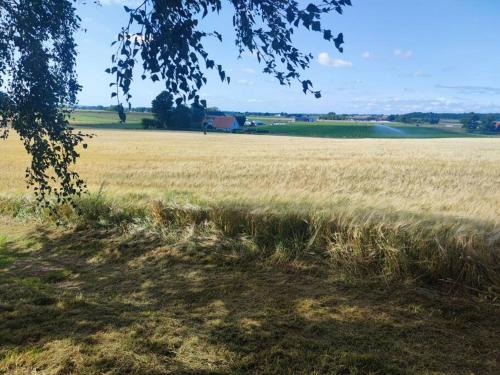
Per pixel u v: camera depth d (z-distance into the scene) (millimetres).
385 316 3801
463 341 3342
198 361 3068
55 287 4691
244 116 94688
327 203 6395
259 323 3656
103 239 6508
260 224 6051
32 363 3059
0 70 3916
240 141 45781
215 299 4238
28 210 8242
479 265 4449
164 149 32094
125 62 2438
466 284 4402
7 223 7762
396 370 2918
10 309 3992
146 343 3316
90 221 7289
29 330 3551
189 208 6812
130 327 3596
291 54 2592
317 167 19578
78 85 4242
